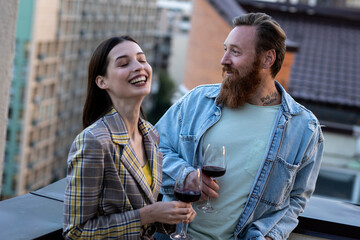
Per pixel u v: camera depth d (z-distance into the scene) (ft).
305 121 5.71
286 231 5.65
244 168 5.54
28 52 97.71
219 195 5.56
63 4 105.40
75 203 4.39
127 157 4.66
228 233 5.58
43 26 99.86
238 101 5.60
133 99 4.71
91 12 118.93
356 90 29.48
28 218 5.07
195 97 5.98
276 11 36.99
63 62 109.60
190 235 5.36
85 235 4.40
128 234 4.53
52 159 111.04
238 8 20.25
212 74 22.77
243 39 5.48
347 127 27.02
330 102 27.76
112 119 4.66
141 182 4.74
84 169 4.36
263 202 5.55
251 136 5.58
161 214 4.64
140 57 4.73
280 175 5.53
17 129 98.37
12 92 97.55
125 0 136.36
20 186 98.94
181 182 4.90
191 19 30.01
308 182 5.84
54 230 4.86
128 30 142.41
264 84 5.65
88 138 4.41
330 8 37.19
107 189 4.53
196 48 26.99
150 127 5.18
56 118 110.22
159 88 153.79
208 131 5.73
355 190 26.99
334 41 35.12
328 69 31.68
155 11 157.99
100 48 4.70
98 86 4.77
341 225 5.98
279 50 5.56
